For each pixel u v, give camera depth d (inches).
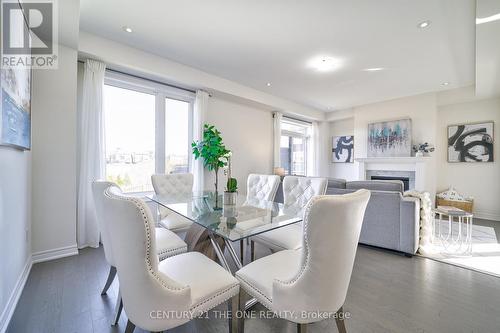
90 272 82.0
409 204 100.7
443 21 93.7
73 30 86.0
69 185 97.0
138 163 135.6
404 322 58.7
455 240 123.1
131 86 132.0
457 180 189.9
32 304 63.3
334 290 39.3
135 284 34.9
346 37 106.7
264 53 123.1
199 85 147.1
